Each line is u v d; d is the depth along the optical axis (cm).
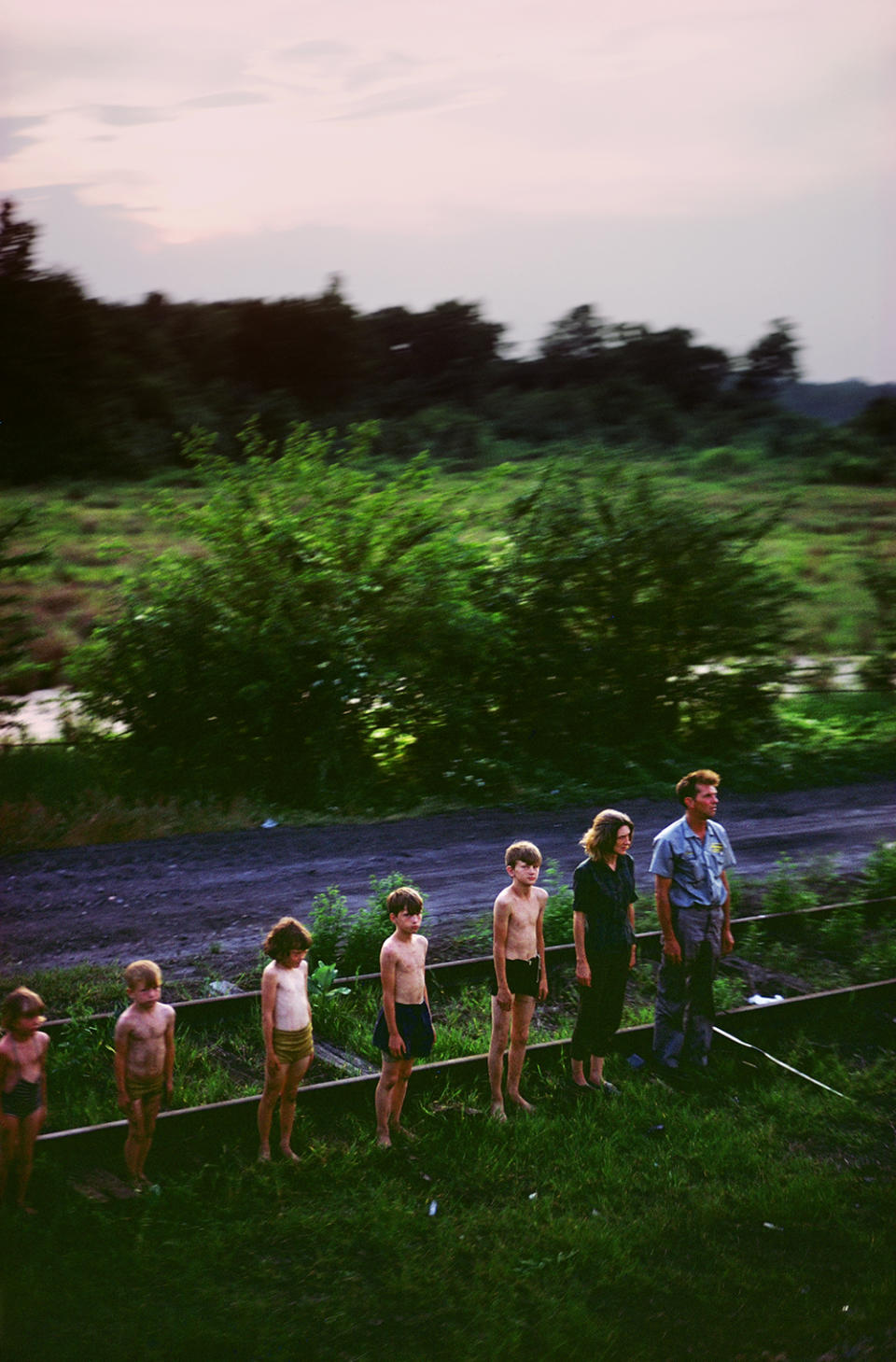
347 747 1622
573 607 1784
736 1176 676
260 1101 679
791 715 2122
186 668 1598
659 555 1805
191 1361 507
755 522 1952
